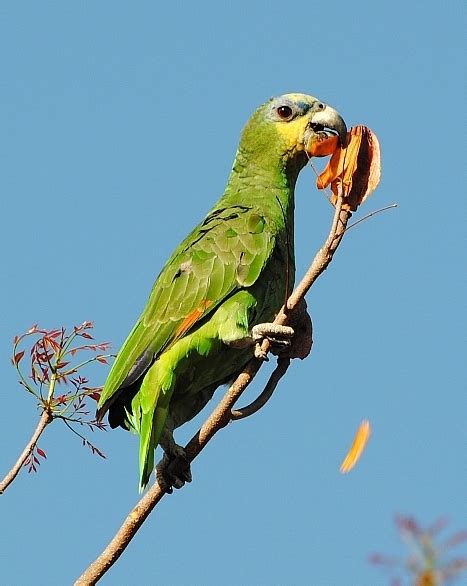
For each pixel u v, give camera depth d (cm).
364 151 913
